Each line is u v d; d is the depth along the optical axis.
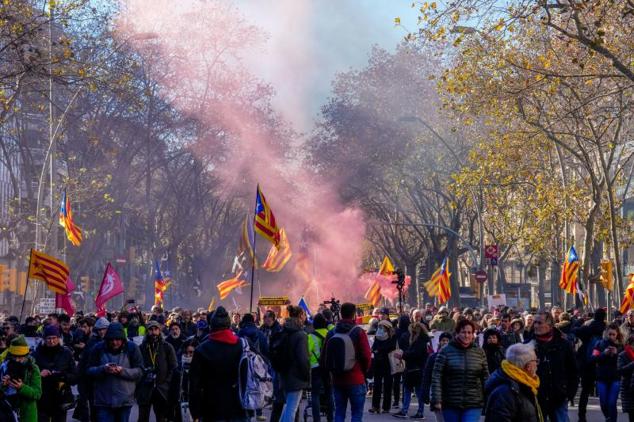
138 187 92.12
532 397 11.66
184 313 35.34
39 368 18.61
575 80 41.31
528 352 11.62
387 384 27.39
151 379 20.17
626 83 40.84
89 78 37.56
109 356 17.53
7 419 16.12
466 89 37.09
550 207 51.62
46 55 36.12
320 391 24.34
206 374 13.30
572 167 59.28
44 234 64.25
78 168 72.50
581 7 29.86
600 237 51.94
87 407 23.33
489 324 30.98
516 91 36.78
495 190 62.75
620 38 38.03
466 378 15.16
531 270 73.00
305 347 18.72
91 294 101.88
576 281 44.50
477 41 36.25
